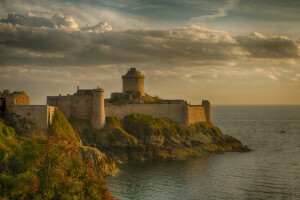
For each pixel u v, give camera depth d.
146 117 159.25
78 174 80.06
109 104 159.00
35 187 68.94
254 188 102.06
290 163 134.75
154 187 101.31
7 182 69.00
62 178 73.38
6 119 109.88
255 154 153.50
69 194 71.00
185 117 170.12
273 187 103.44
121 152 135.38
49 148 80.69
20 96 118.00
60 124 120.94
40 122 113.69
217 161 137.12
